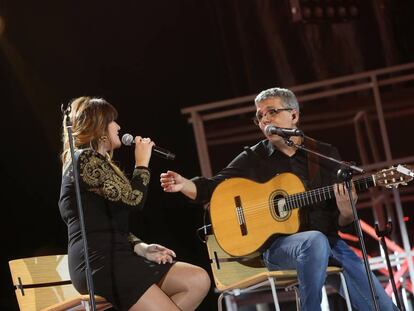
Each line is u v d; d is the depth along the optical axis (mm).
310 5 21203
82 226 10602
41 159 22562
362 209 19984
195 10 23328
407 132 20469
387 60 22125
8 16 22672
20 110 22625
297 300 13062
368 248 19219
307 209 12781
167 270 11234
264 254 12695
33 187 22453
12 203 22266
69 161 11453
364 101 20719
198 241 22266
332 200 12953
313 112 20672
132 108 23078
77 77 22953
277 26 22188
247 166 13180
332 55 21969
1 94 22578
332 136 20500
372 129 20469
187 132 23016
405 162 18531
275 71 22234
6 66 22641
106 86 23031
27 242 22156
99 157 11156
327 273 12555
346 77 18734
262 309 19016
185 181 12648
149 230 22203
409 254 17531
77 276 11047
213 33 23188
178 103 23188
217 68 23188
